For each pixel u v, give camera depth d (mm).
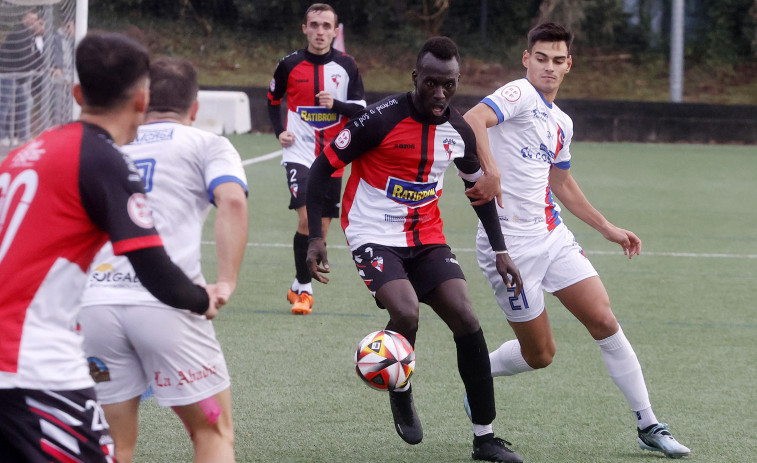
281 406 16688
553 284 15352
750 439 15375
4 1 34562
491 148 15555
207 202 11031
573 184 16531
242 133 75812
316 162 14562
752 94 97000
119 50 8711
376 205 14562
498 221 14617
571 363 20031
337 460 14148
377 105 14281
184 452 14242
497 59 100000
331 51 27328
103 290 10500
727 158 67812
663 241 36281
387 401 17125
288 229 37406
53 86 37781
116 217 8297
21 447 8242
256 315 23781
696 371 19500
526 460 14305
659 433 14562
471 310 13945
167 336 10406
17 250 8195
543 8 99625
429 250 14594
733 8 102250
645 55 101688
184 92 11320
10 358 8125
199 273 10875
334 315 24000
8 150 37625
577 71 99250
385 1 101375
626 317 24375
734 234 38094
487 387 13992
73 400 8398
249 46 99375
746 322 23984
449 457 14398
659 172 59062
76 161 8266
